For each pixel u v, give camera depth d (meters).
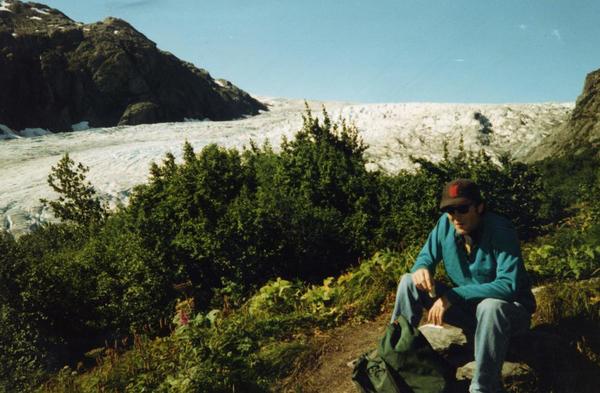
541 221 8.59
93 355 7.45
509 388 3.23
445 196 3.09
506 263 3.00
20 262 8.58
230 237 8.21
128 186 38.59
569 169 19.14
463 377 3.31
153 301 7.76
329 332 4.87
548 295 4.14
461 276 3.20
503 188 8.50
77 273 8.96
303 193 10.20
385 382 3.04
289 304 5.87
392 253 6.52
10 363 6.49
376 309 5.19
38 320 8.02
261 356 4.38
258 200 9.09
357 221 9.09
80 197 16.92
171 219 9.37
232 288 7.54
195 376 3.92
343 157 11.05
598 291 4.11
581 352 3.38
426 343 3.09
